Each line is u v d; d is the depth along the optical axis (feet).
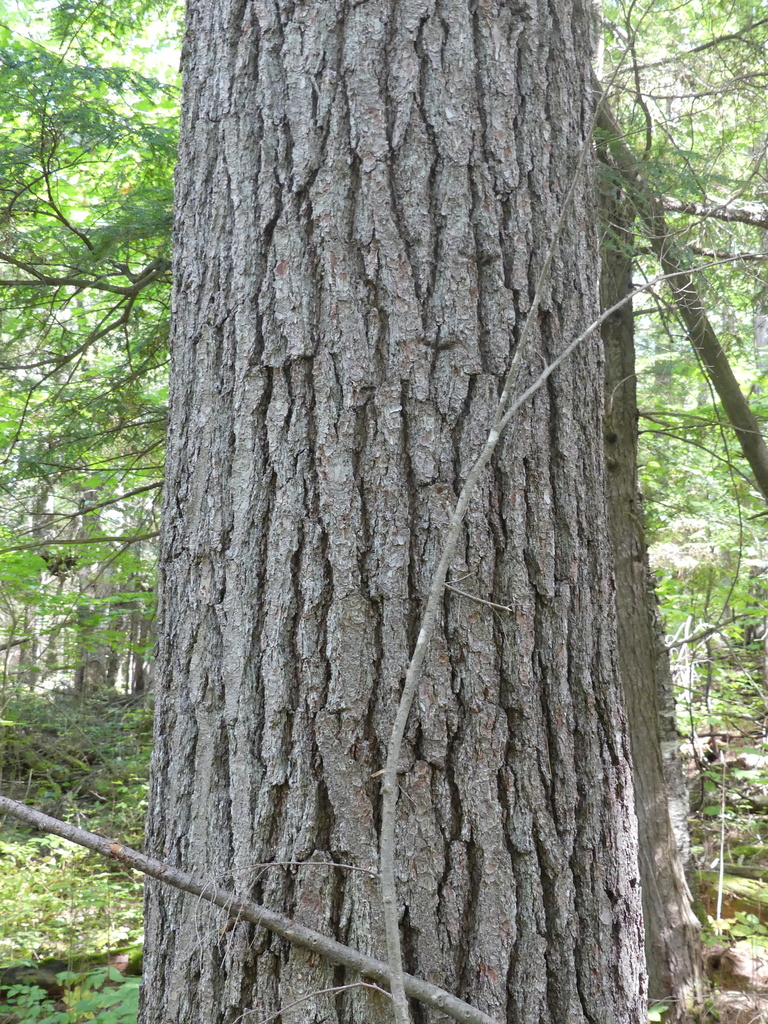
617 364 13.58
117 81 12.17
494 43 5.13
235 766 4.71
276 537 4.75
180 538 5.15
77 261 12.35
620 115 13.64
